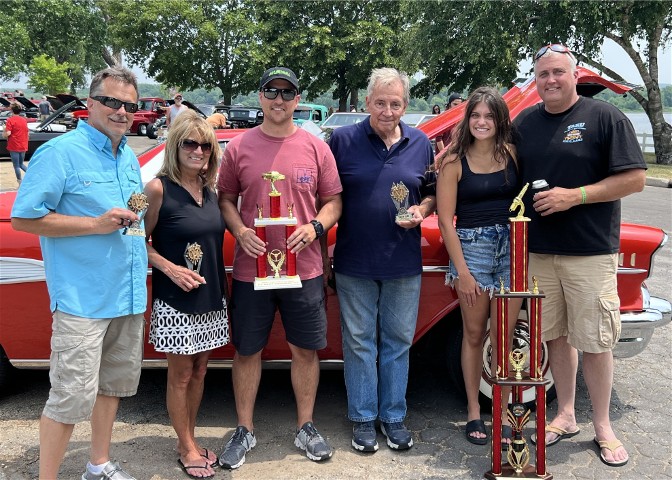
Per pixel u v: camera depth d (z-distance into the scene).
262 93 2.82
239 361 3.06
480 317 3.13
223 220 2.84
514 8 17.39
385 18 28.52
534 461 3.00
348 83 28.78
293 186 2.89
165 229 2.69
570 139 2.86
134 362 2.68
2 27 34.75
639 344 3.43
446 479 2.85
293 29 28.75
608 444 3.03
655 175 14.92
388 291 3.11
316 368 3.14
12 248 3.24
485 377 3.39
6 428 3.27
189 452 2.89
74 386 2.45
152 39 30.33
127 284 2.56
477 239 3.02
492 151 2.97
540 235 2.98
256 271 2.90
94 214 2.46
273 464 2.98
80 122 2.51
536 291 2.68
